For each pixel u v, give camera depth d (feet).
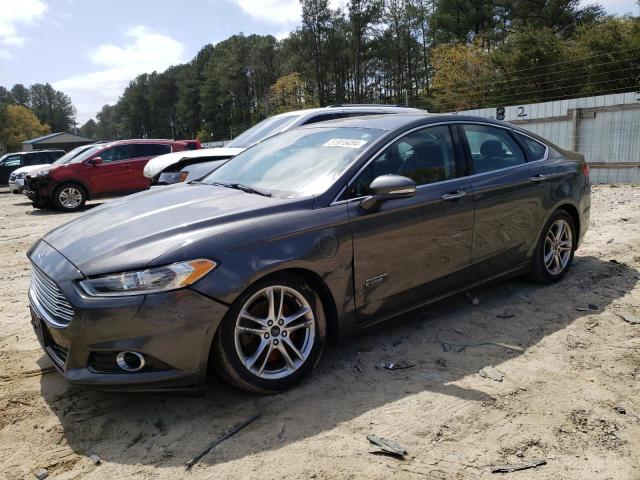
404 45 225.76
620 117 44.24
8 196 66.90
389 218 11.46
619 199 34.14
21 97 561.43
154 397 10.27
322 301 10.85
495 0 187.01
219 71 312.71
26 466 8.31
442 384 10.54
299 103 234.58
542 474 7.86
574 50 113.29
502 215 13.98
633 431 8.90
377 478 7.79
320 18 235.61
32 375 11.37
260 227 9.86
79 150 49.83
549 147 16.40
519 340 12.55
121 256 9.16
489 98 104.78
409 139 12.61
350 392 10.28
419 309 12.70
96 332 8.80
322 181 11.36
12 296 17.67
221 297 9.15
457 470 7.97
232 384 9.82
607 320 13.57
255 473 7.95
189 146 50.55
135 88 470.39
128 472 8.08
